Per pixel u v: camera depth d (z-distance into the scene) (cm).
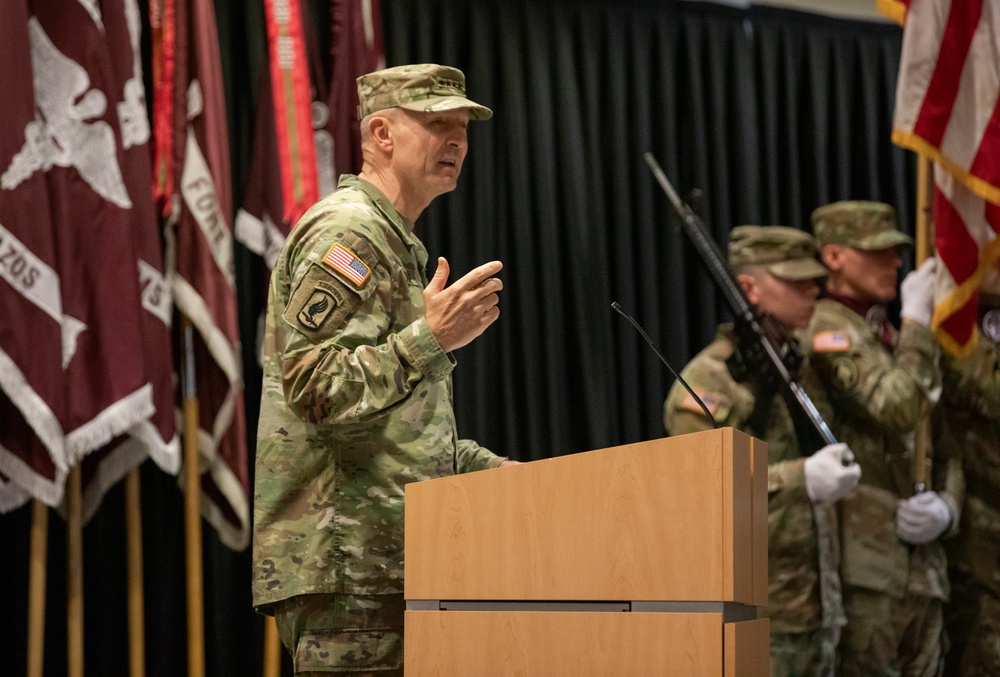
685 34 955
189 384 706
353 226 388
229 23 796
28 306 615
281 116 736
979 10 766
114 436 682
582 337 883
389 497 389
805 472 700
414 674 345
